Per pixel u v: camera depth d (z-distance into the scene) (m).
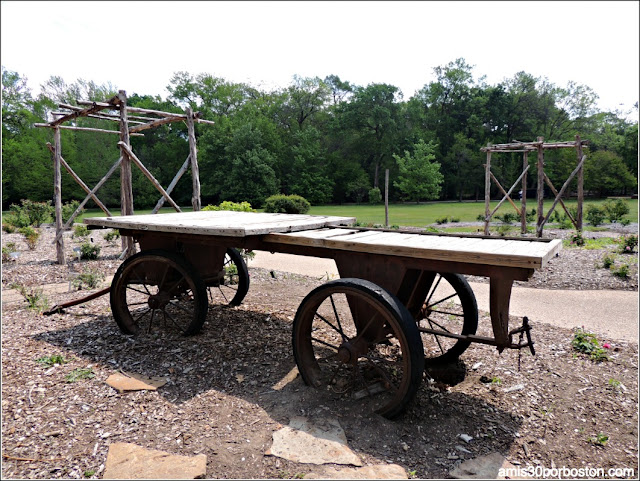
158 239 4.04
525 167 14.55
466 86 51.81
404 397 2.47
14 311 4.92
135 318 4.54
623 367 3.50
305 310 2.86
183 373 3.21
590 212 17.14
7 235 13.49
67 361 3.43
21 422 2.54
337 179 47.34
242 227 3.07
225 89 46.75
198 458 2.19
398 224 19.47
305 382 2.96
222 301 5.28
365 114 48.44
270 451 2.25
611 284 6.62
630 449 2.41
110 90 39.16
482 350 3.85
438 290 6.48
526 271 2.24
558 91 48.66
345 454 2.23
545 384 3.19
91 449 2.29
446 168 49.81
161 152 42.28
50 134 34.31
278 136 46.03
